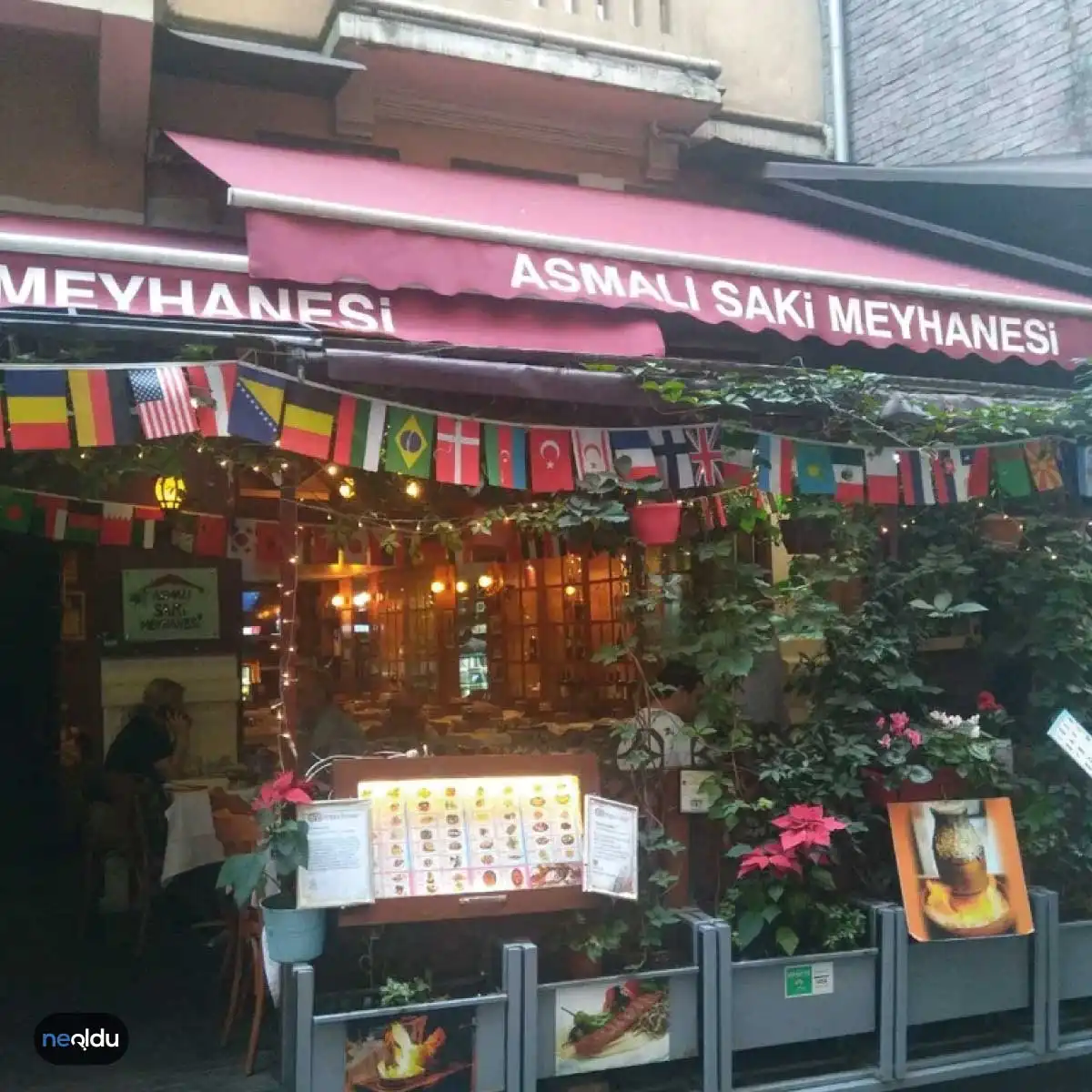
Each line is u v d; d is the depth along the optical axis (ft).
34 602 30.09
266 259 15.65
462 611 30.25
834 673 16.85
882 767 16.33
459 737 19.86
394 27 20.71
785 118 27.89
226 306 15.74
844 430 16.14
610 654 15.92
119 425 12.15
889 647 16.55
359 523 16.62
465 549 20.81
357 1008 13.46
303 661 20.66
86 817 21.17
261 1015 14.94
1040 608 17.97
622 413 15.93
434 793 14.28
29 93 19.35
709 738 16.26
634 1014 14.03
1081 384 18.66
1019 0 27.63
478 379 13.69
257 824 14.20
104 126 19.33
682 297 18.13
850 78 31.99
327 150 21.65
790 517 17.07
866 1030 15.10
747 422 15.42
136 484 16.99
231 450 14.53
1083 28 26.08
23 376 11.85
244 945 16.02
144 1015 16.88
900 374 23.72
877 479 16.24
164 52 19.66
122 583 23.68
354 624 36.11
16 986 18.11
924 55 30.12
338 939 14.40
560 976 14.84
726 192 25.76
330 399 13.28
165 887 20.68
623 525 15.30
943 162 28.81
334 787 13.92
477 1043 13.23
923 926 15.30
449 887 13.71
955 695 20.26
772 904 15.16
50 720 30.09
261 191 16.06
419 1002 13.35
